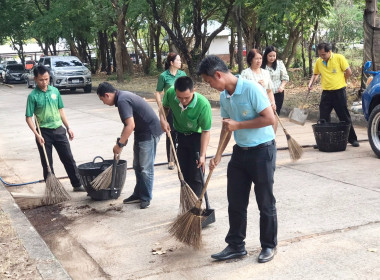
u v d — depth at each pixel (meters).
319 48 8.33
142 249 4.70
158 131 5.88
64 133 6.71
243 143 4.04
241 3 17.80
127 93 5.70
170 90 5.16
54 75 23.77
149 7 25.05
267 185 4.05
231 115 4.05
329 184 6.33
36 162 8.89
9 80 36.00
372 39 11.67
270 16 15.69
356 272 3.90
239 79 3.92
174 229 4.36
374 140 7.65
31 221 5.84
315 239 4.59
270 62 8.11
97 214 5.84
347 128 8.12
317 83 18.34
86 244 4.96
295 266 4.07
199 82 21.92
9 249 4.62
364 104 7.94
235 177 4.18
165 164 8.07
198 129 5.21
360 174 6.71
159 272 4.17
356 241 4.49
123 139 5.67
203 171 5.24
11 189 7.21
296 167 7.32
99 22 29.22
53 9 31.00
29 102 6.41
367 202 5.54
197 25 23.05
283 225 5.00
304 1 14.50
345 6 26.97
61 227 5.53
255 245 4.56
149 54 36.53
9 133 12.34
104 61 38.34
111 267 4.36
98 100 19.75
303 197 5.87
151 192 5.95
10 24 36.22
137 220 5.52
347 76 8.37
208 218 5.12
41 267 4.20
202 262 4.30
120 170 6.19
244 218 4.25
